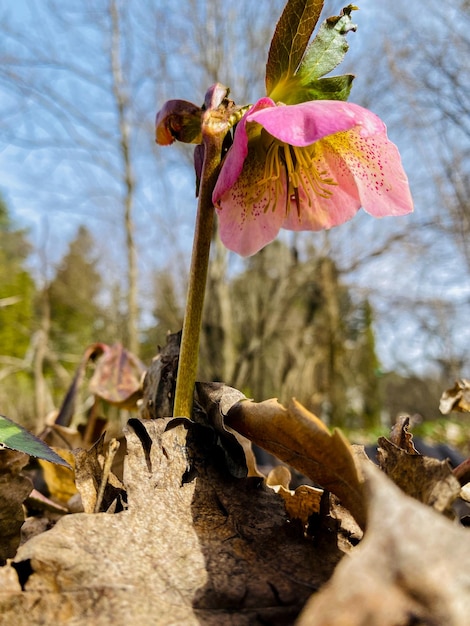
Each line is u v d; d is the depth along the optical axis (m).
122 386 0.26
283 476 0.18
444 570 0.06
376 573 0.06
